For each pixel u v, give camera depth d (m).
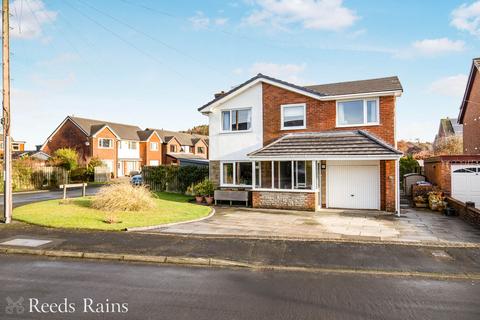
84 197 19.44
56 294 6.20
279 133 18.95
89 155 46.44
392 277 7.30
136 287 6.59
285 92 18.86
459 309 5.63
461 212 14.30
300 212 15.94
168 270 7.73
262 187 17.70
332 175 17.69
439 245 9.55
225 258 8.43
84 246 9.35
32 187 30.92
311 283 6.89
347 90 18.16
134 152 53.94
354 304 5.82
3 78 12.85
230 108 20.05
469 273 7.39
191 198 21.28
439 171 18.17
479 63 23.38
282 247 9.41
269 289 6.53
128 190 15.40
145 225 11.87
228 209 16.97
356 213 15.64
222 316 5.30
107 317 5.24
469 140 26.77
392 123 16.77
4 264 8.09
